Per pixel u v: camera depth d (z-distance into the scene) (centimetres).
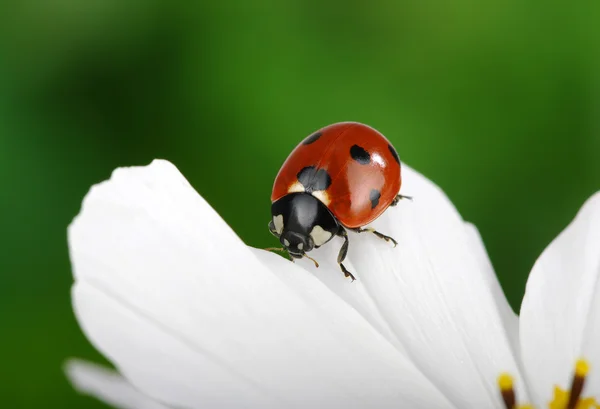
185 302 8
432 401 8
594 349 8
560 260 8
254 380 8
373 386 8
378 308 8
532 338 8
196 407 7
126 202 8
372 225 8
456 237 8
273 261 8
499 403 8
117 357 7
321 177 8
